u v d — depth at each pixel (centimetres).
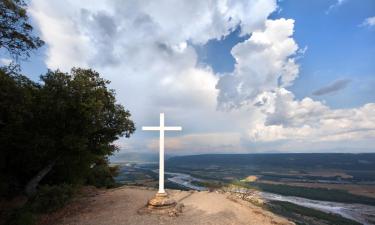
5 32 1251
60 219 1305
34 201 1453
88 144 1834
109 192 2094
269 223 1295
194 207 1492
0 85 1256
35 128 1587
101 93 1769
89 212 1425
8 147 1616
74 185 2048
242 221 1285
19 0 1265
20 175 1838
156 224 1203
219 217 1302
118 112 1956
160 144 1500
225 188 2436
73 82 1608
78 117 1608
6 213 1334
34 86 1638
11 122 1429
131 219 1273
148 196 1869
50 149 1598
